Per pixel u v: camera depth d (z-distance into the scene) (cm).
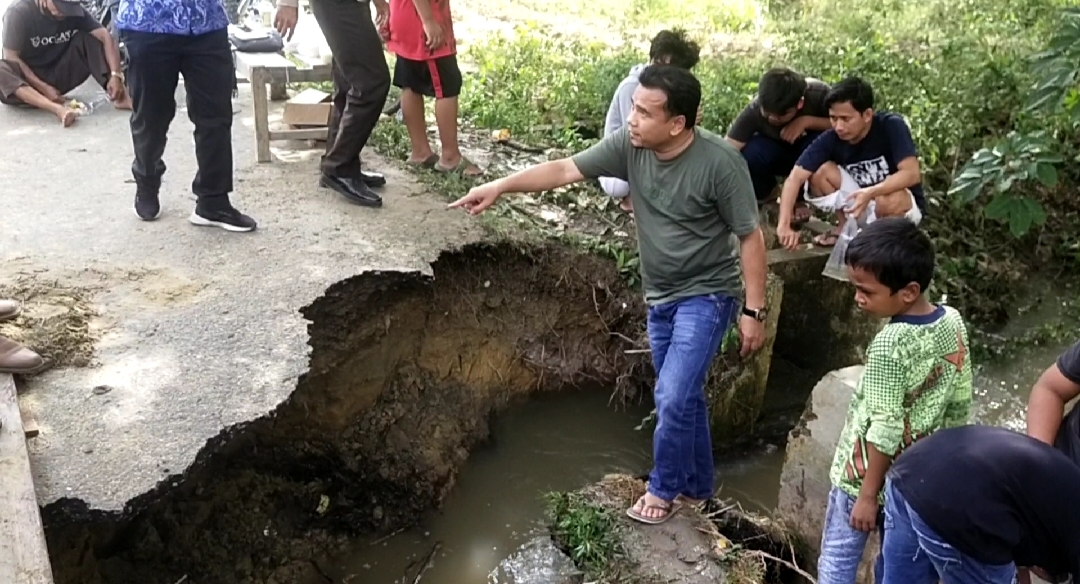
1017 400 553
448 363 528
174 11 459
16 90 689
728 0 1192
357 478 468
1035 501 249
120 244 493
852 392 407
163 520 389
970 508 252
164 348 403
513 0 1173
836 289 552
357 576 441
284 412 421
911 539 280
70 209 532
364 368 477
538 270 552
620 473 511
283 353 407
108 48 705
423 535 468
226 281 462
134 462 335
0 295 424
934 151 689
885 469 311
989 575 265
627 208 600
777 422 550
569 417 556
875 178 512
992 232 690
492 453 527
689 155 364
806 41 949
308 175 605
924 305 309
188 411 364
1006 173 608
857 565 345
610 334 563
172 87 482
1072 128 722
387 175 611
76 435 346
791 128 550
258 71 602
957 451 264
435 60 586
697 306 381
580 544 414
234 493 423
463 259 529
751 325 376
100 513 316
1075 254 680
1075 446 298
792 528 438
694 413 388
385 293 485
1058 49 610
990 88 780
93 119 693
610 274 558
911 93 766
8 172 582
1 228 502
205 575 399
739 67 873
